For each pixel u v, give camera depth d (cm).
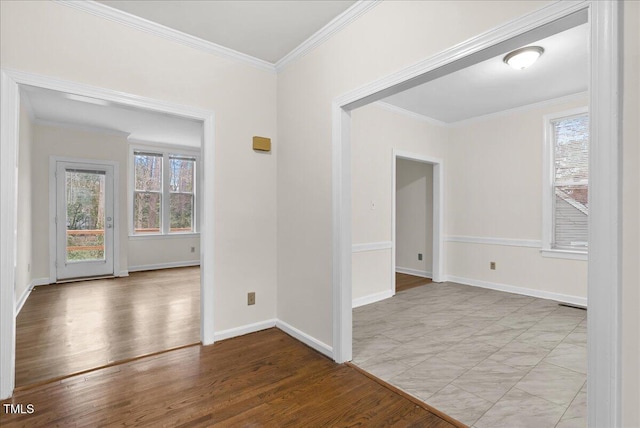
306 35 271
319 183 270
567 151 422
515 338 299
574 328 324
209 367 241
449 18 175
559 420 181
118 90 242
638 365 118
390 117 455
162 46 262
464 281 522
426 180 582
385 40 212
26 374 227
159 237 675
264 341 291
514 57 301
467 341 293
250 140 310
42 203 511
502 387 215
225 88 295
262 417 184
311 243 279
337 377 229
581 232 412
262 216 318
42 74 213
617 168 120
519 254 460
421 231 590
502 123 477
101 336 299
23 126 412
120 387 213
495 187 485
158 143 672
